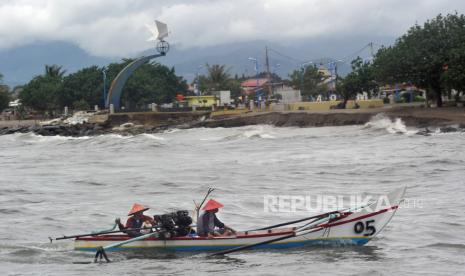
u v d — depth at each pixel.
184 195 32.56
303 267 18.58
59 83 131.38
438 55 72.00
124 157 55.25
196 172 41.72
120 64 128.75
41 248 21.75
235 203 29.34
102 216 27.31
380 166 40.16
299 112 81.25
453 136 56.69
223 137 70.94
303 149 53.88
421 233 22.45
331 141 59.47
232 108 101.69
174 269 18.78
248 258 19.70
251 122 84.62
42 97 127.31
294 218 25.78
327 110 82.69
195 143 65.81
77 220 26.59
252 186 34.75
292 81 144.38
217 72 153.88
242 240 20.41
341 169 39.94
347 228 20.47
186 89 143.75
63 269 19.12
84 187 36.75
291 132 71.81
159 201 30.83
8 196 33.59
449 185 32.38
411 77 73.88
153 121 95.44
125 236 20.95
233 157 50.62
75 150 65.25
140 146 64.94
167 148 62.09
